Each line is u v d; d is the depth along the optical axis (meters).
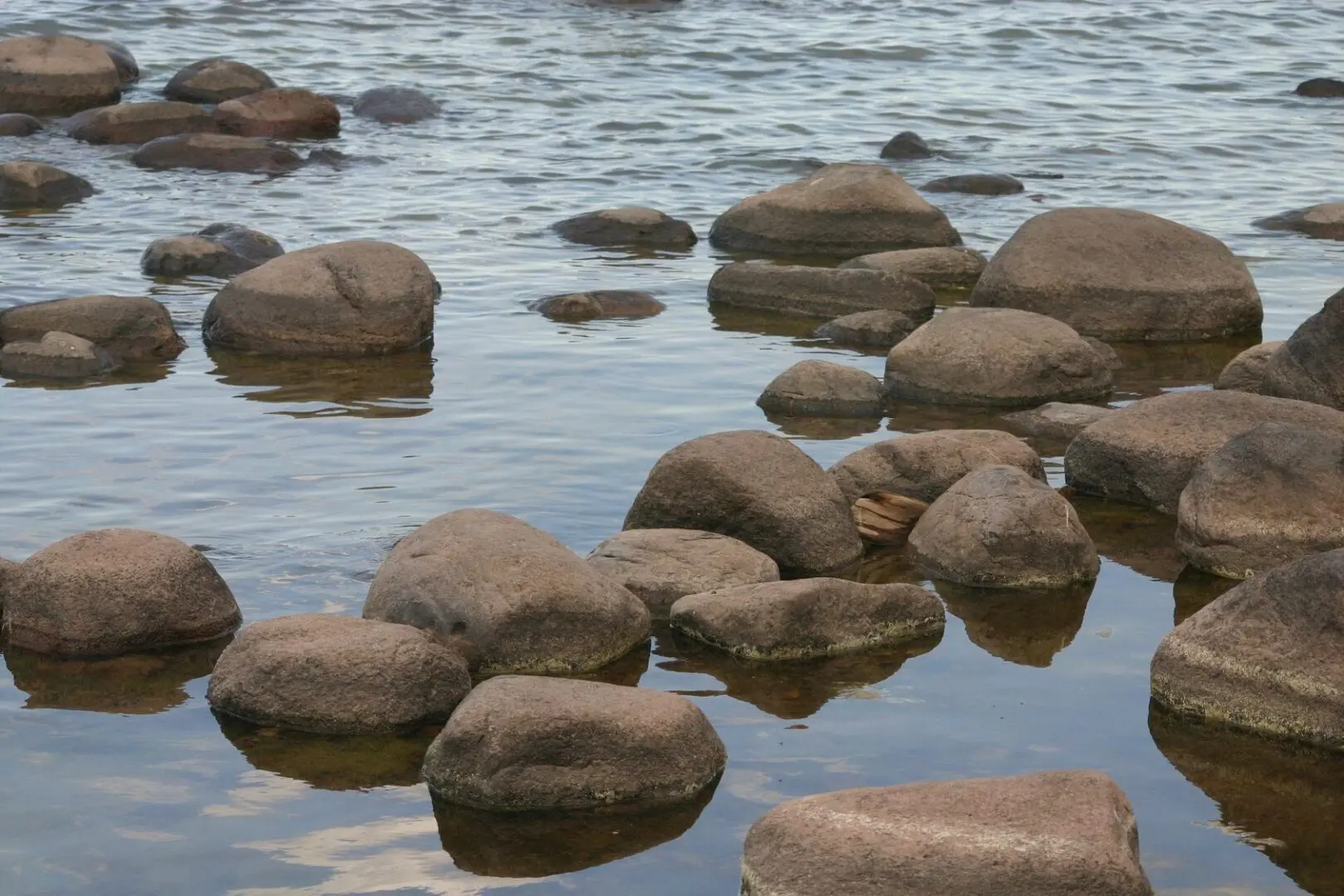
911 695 9.16
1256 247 20.83
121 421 13.78
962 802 7.11
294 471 12.60
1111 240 17.81
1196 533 11.08
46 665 9.39
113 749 8.41
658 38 35.62
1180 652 9.04
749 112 29.41
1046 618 10.31
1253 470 11.04
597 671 9.46
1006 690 9.24
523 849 7.54
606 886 7.23
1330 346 13.95
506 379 15.24
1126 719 8.88
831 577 10.98
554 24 36.69
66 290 17.75
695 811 7.88
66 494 11.98
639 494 11.52
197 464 12.74
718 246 21.50
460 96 29.91
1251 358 14.80
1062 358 15.04
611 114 28.86
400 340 16.20
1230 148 27.00
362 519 11.59
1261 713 8.77
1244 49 36.66
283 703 8.72
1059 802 7.08
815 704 9.03
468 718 8.05
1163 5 42.00
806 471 11.47
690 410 14.37
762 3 40.50
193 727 8.69
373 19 36.31
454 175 24.38
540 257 20.20
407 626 9.09
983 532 10.90
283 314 16.14
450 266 19.52
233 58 32.34
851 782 8.12
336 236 20.59
